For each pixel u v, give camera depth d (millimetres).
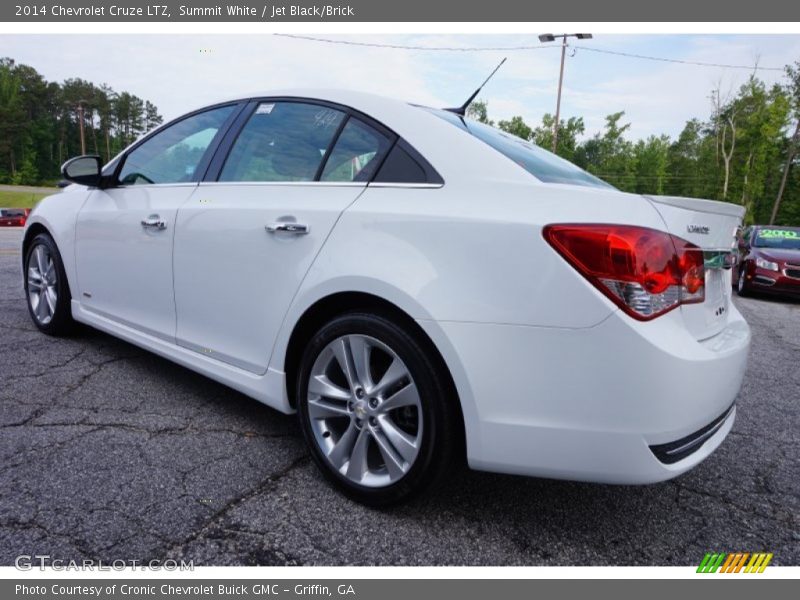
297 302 2070
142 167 3055
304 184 2213
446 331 1688
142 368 3223
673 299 1599
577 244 1562
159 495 1941
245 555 1675
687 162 59906
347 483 1961
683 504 2125
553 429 1609
